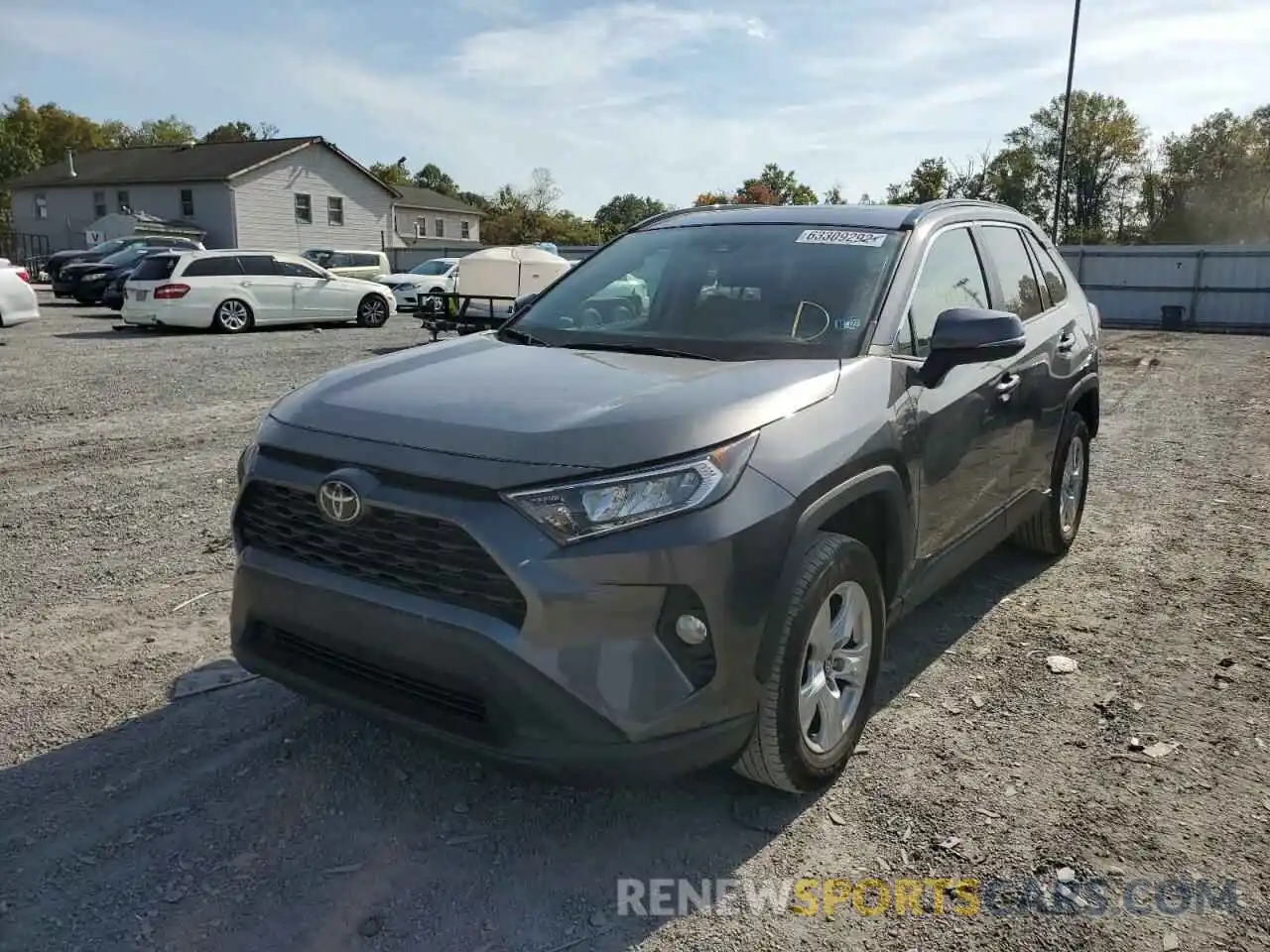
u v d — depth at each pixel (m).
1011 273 4.64
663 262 4.11
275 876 2.69
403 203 60.38
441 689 2.66
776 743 2.82
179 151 48.25
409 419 2.78
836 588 2.96
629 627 2.49
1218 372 14.67
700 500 2.55
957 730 3.54
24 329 18.34
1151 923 2.54
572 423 2.63
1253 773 3.25
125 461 7.56
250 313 18.59
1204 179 66.12
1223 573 5.19
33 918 2.51
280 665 2.97
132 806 3.00
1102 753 3.38
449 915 2.55
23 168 75.62
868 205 4.31
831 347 3.37
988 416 3.96
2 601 4.64
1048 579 5.11
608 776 2.52
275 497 2.92
